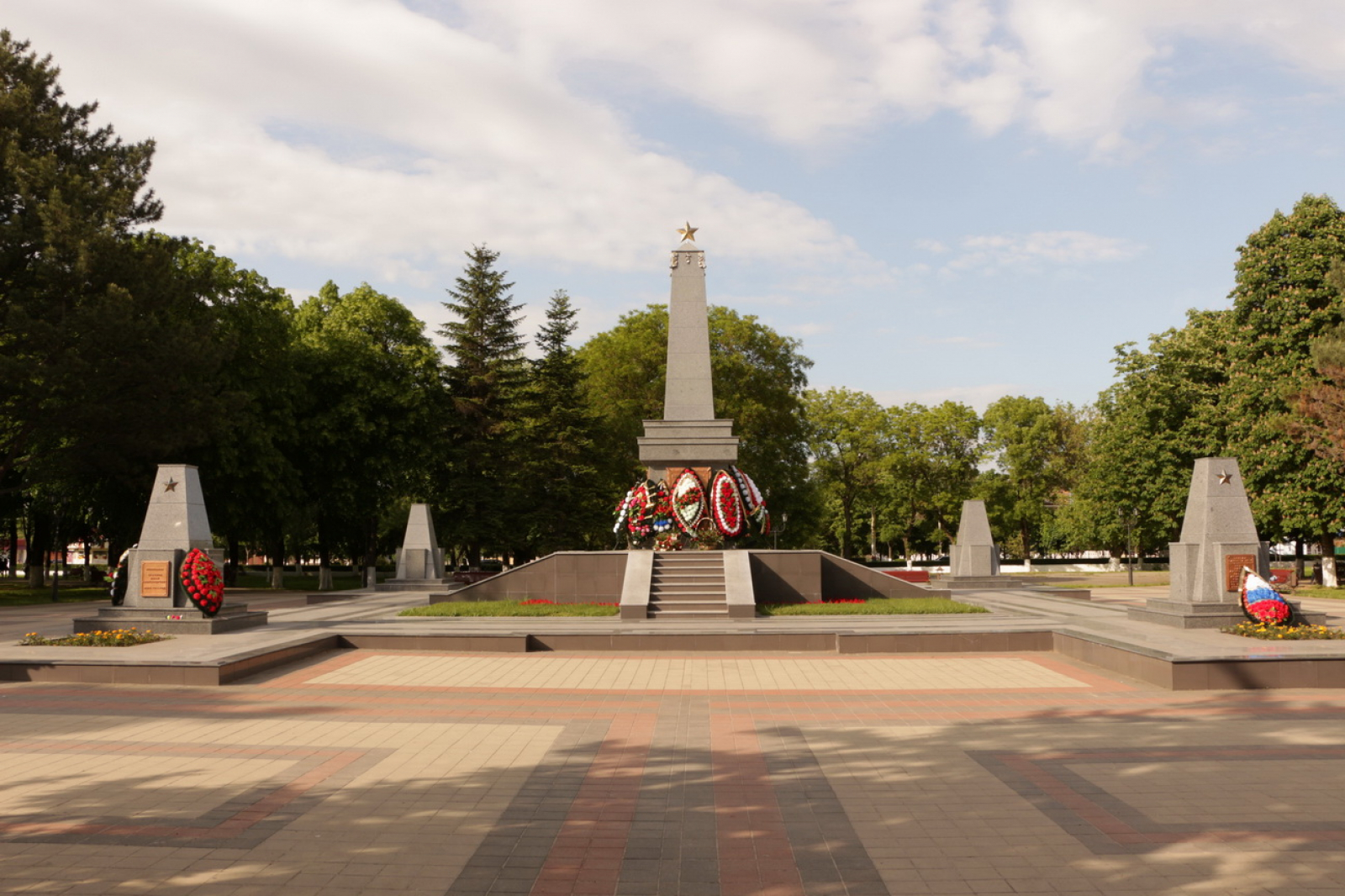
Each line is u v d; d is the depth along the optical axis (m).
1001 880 5.88
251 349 35.66
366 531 44.44
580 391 41.69
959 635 16.09
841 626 17.17
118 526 34.44
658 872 6.03
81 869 6.04
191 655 13.77
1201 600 16.45
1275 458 30.44
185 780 8.17
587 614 20.06
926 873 6.00
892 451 60.50
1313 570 37.53
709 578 21.17
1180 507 36.41
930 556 79.88
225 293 35.09
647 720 10.74
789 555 22.19
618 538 25.17
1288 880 5.85
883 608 20.16
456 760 8.91
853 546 72.94
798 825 7.01
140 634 15.76
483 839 6.68
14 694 12.45
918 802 7.57
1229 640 14.54
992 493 58.53
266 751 9.23
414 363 41.06
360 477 39.47
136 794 7.73
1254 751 9.16
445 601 23.03
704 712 11.22
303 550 54.03
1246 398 32.12
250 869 6.06
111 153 30.83
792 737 9.88
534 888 5.77
